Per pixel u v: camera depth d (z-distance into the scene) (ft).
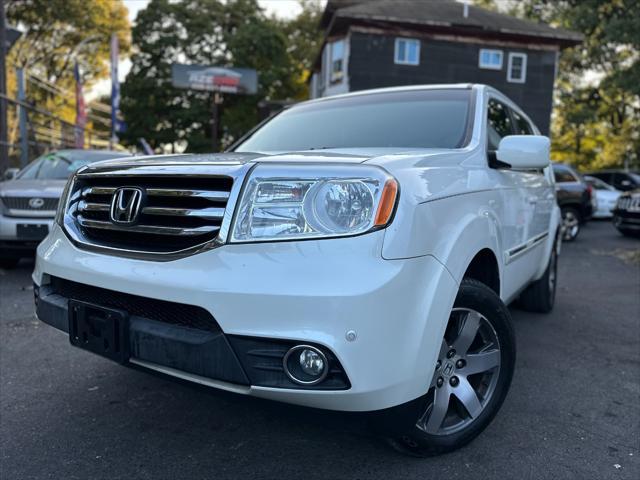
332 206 6.16
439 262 6.72
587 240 38.75
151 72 96.99
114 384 10.53
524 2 103.65
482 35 74.64
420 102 11.15
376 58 72.69
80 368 11.34
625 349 13.02
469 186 8.21
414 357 6.30
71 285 7.84
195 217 6.61
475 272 9.07
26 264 22.68
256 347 6.11
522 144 9.33
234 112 95.76
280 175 6.37
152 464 7.70
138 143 97.81
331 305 5.84
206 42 98.73
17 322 14.52
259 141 11.51
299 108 12.73
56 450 8.05
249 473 7.47
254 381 6.12
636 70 70.28
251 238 6.26
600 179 63.46
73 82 117.50
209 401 9.81
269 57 99.09
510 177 10.69
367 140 10.28
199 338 6.34
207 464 7.70
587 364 11.93
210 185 6.68
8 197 19.25
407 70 73.41
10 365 11.44
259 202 6.33
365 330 5.88
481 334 8.22
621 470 7.63
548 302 16.08
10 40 38.83
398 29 72.64
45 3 103.40
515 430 8.77
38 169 24.62
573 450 8.16
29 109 40.47
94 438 8.43
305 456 7.93
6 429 8.67
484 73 75.56
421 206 6.59
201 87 89.97
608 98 103.19
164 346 6.59
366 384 5.95
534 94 76.95
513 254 10.46
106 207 7.61
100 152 25.86
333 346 5.82
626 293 19.70
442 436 7.68
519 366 11.75
